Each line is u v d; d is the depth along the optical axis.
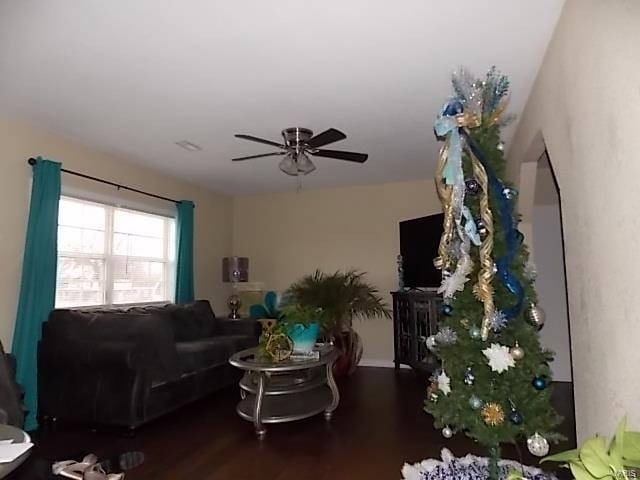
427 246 4.96
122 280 4.54
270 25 2.15
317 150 3.56
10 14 2.06
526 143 3.14
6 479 1.67
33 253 3.42
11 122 3.40
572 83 1.92
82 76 2.69
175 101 3.06
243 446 2.89
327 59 2.49
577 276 1.97
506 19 2.11
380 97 3.02
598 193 1.63
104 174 4.25
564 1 1.97
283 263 6.23
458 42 2.32
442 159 1.89
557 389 4.14
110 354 3.11
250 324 5.02
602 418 1.69
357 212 5.95
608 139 1.50
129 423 3.05
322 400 3.59
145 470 2.51
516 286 1.92
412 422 3.35
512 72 2.66
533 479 2.24
